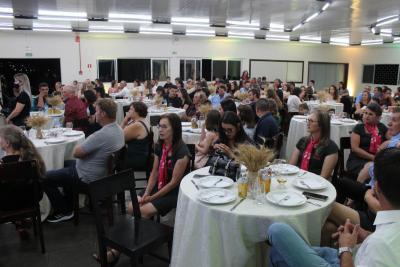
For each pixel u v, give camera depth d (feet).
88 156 9.98
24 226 9.48
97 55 37.86
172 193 8.48
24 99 18.21
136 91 29.63
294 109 24.79
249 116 12.47
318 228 6.11
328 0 20.17
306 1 20.51
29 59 34.99
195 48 41.83
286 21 28.40
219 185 7.07
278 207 6.09
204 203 6.21
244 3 21.24
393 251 3.55
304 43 47.03
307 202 6.35
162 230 7.13
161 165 8.72
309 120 9.09
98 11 23.85
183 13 24.71
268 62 45.98
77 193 10.19
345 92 32.83
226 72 43.83
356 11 23.72
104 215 10.93
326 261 5.03
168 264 8.22
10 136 8.73
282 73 47.14
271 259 5.22
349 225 5.50
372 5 21.62
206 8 22.86
